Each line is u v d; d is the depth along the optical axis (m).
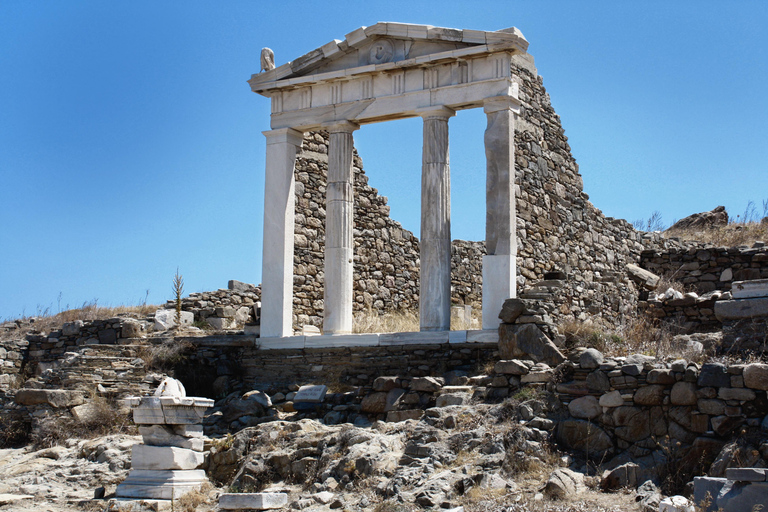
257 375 20.59
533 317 16.34
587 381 13.68
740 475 9.89
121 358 19.95
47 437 17.36
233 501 12.31
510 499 11.33
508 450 12.77
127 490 13.73
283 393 19.00
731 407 12.09
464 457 12.72
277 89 21.91
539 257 21.56
